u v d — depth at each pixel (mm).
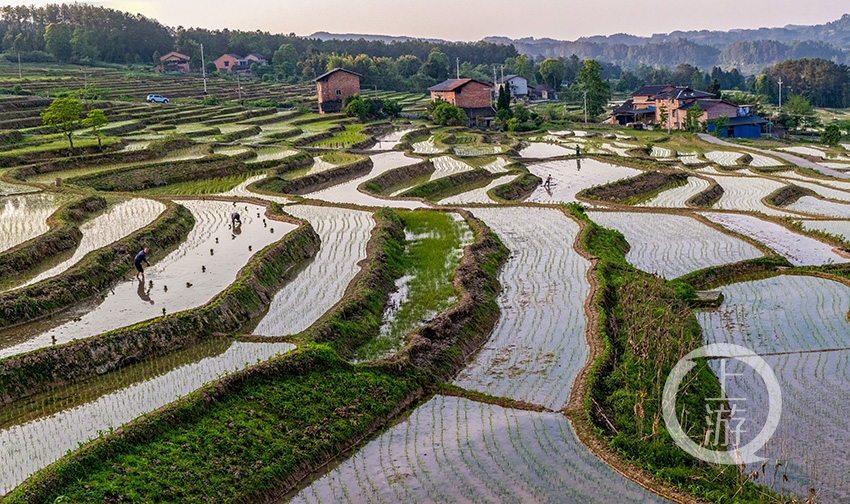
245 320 23219
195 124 84312
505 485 14992
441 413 18500
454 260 30609
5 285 24844
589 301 25219
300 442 16297
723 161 65812
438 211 40375
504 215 40000
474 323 23500
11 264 26391
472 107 108125
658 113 107562
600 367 19844
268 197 43406
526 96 150500
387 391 18891
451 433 17344
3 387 17688
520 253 32281
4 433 15945
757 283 28828
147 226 32094
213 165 53688
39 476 13500
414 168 56438
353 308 23594
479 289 26562
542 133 94438
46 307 23000
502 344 22719
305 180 51062
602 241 33562
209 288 24875
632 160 63875
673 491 14586
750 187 50906
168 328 21078
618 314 24703
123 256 28234
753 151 73250
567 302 25703
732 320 24688
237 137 74250
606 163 63906
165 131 75938
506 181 53219
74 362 19031
